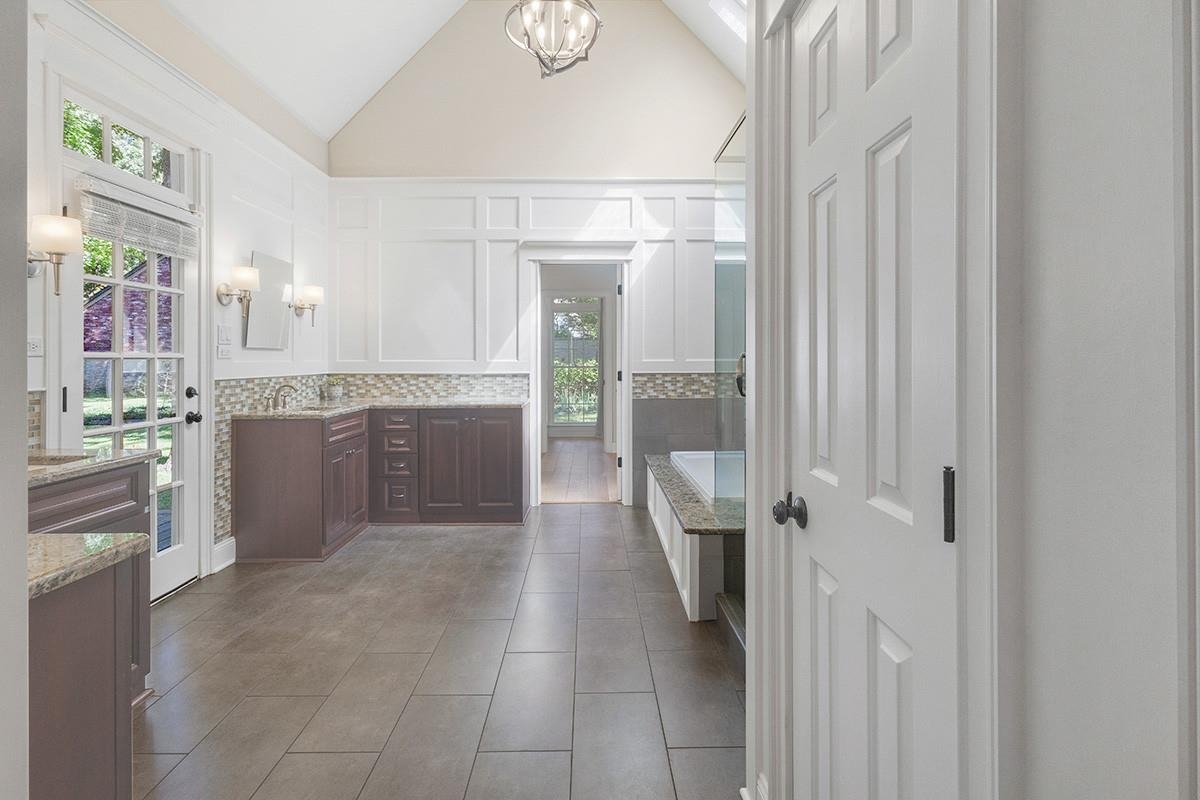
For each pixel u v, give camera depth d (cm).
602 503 590
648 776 193
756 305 162
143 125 334
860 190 113
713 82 573
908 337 98
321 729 218
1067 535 64
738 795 183
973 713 79
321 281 551
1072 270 63
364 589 362
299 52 448
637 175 574
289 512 418
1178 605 50
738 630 261
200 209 376
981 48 76
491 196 569
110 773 124
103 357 309
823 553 132
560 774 194
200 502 382
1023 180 71
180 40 358
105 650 123
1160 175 52
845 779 122
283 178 480
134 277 330
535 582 372
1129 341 56
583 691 244
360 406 485
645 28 573
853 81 116
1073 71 63
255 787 187
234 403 420
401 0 488
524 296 570
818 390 136
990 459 74
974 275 78
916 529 94
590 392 1102
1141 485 54
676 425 578
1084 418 61
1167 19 51
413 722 222
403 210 567
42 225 249
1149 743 54
